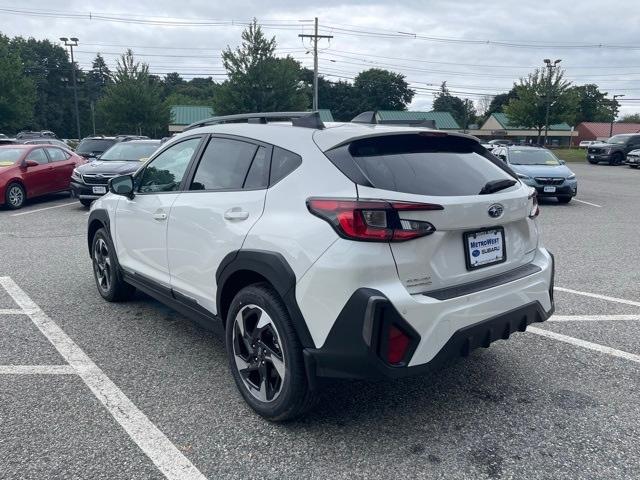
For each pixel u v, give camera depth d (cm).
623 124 8494
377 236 262
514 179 345
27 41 9231
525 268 334
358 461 278
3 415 321
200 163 381
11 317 491
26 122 3950
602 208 1298
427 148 320
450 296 279
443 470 271
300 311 280
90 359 401
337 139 296
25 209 1230
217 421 315
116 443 293
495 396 345
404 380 368
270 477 265
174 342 434
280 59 3756
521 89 4672
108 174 1175
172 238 388
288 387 293
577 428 308
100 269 537
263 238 300
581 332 453
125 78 3909
